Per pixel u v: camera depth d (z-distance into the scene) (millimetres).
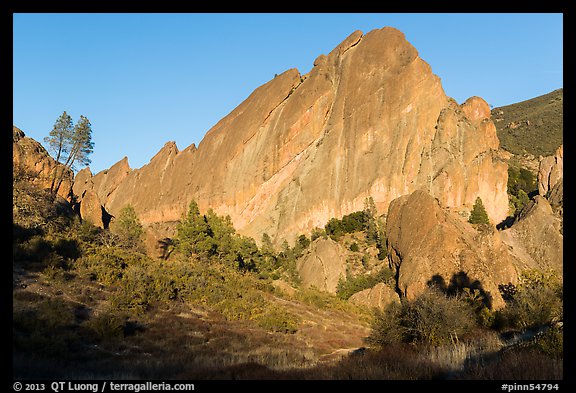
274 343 31156
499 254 46500
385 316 26141
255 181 115000
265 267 71562
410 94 105625
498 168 98625
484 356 18609
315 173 107062
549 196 91750
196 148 144875
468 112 110000
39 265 30641
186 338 27641
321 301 51438
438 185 95062
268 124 123062
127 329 26578
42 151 68188
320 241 80750
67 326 23656
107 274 33375
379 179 98250
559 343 15281
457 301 26422
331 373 17016
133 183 156625
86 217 78938
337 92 117188
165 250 63625
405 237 55812
